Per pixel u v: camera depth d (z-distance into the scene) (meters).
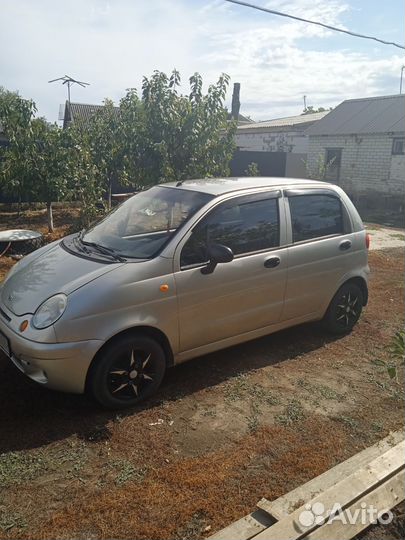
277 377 4.15
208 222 3.92
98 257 3.77
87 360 3.29
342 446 3.22
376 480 2.73
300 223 4.55
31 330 3.28
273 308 4.36
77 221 10.31
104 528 2.46
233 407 3.65
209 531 2.46
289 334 5.12
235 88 32.12
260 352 4.64
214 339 4.02
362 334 5.23
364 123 19.75
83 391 3.38
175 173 7.98
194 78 7.94
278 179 4.82
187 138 7.87
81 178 9.89
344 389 4.00
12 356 3.46
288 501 2.62
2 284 4.09
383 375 4.27
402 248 10.27
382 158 18.73
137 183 8.41
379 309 6.09
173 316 3.67
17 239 7.70
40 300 3.43
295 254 4.43
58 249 4.20
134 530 2.45
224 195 4.10
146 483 2.79
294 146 24.70
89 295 3.31
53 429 3.28
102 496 2.68
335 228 4.88
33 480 2.79
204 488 2.77
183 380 4.03
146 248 3.75
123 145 9.43
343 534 2.40
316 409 3.67
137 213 4.29
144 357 3.60
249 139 27.48
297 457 3.08
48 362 3.21
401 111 19.19
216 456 3.06
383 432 3.39
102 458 3.01
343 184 20.34
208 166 8.11
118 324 3.38
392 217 16.28
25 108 9.67
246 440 3.24
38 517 2.52
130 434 3.27
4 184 10.41
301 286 4.54
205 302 3.84
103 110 12.98
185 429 3.35
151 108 7.89
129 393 3.58
